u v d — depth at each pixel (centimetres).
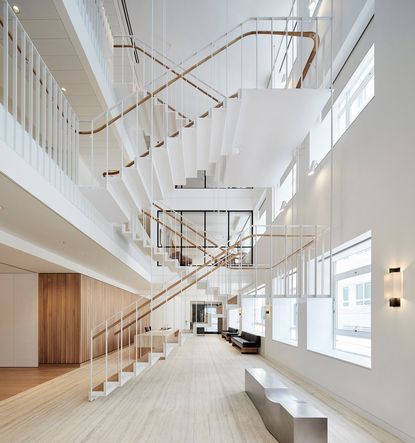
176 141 608
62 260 889
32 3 519
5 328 1038
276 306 1083
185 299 2080
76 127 631
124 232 798
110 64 841
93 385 768
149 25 962
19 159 396
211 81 1088
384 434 446
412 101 419
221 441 443
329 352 702
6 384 785
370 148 517
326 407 568
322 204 705
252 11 893
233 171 833
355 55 597
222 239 1606
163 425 501
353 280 682
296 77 883
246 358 1176
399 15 446
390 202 463
